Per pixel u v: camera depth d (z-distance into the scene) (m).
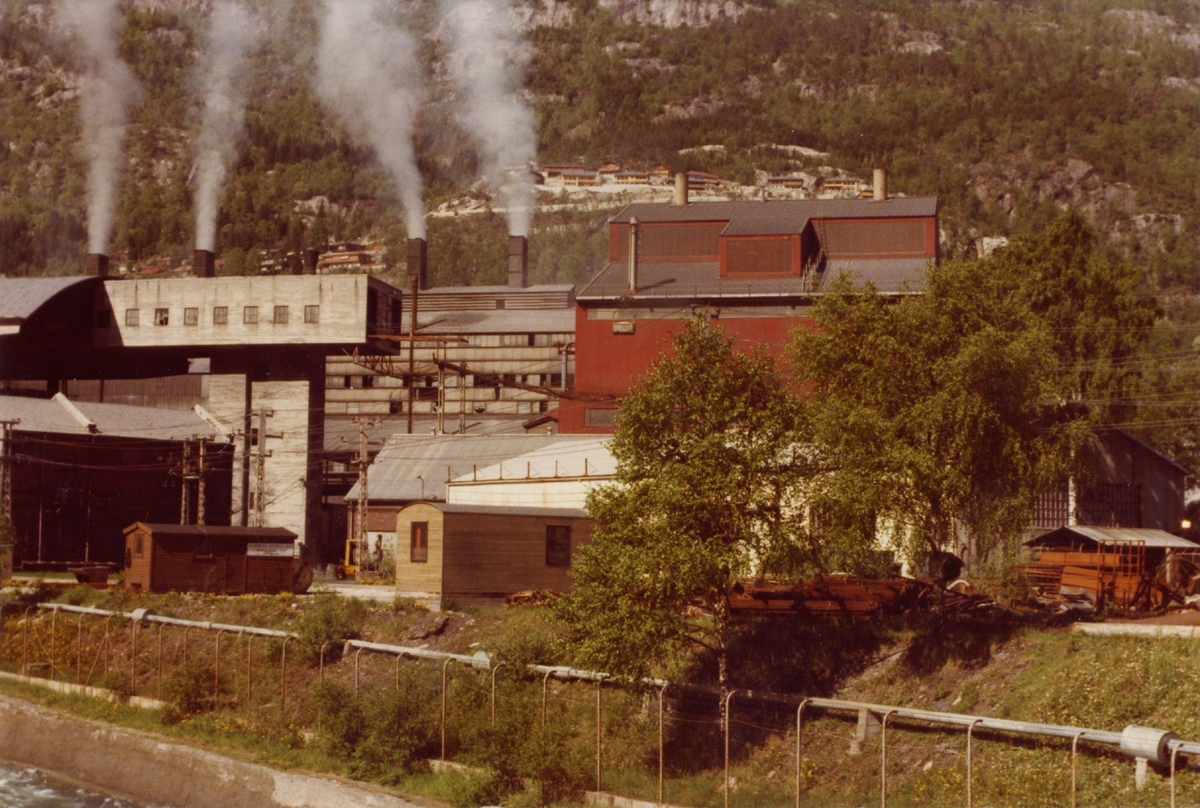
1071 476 38.53
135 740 45.78
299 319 98.31
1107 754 27.88
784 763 33.34
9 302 96.88
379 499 81.75
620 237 86.00
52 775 47.88
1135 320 74.00
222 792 41.38
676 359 36.72
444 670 40.41
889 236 82.25
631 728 36.91
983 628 34.56
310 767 41.12
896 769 31.22
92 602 59.88
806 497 35.03
